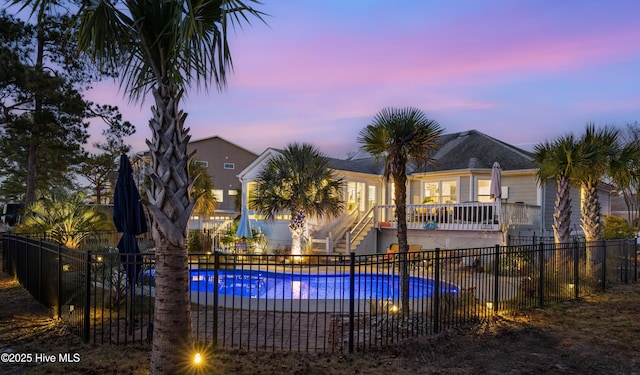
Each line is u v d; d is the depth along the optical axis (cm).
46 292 870
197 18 482
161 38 467
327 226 2014
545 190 1981
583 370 575
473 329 767
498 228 1648
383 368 564
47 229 1285
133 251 821
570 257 1145
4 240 1436
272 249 2123
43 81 1977
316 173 1747
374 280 1435
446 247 1831
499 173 1702
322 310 909
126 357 582
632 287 1270
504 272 1230
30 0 458
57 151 2373
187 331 482
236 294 1216
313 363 573
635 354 643
